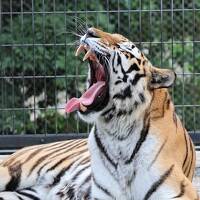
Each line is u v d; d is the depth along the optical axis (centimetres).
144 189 1152
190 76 2339
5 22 2306
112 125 1144
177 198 1140
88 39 1127
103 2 2373
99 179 1165
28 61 2273
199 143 1881
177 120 1205
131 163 1148
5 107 2253
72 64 2269
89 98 1125
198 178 1619
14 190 1363
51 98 2302
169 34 2378
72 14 2283
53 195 1330
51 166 1349
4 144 1881
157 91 1171
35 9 2297
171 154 1162
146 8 2383
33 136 1886
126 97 1140
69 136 1892
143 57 1169
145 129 1148
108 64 1133
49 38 2273
